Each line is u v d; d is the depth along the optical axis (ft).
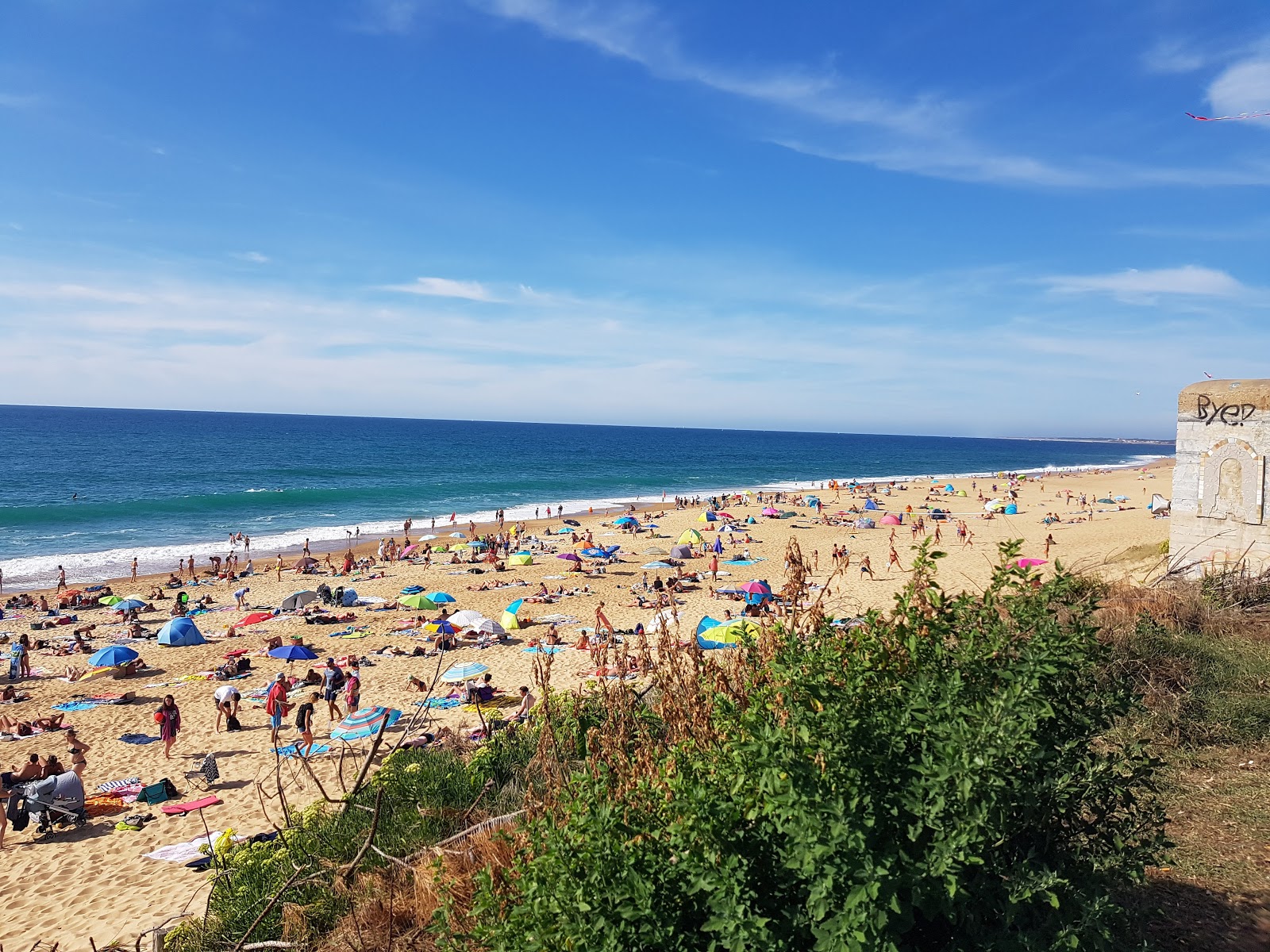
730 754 12.03
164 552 140.36
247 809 42.88
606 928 10.52
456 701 59.47
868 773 11.19
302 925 18.75
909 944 11.29
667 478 327.88
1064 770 11.86
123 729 57.47
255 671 71.51
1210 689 24.89
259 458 361.92
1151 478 303.48
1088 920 10.62
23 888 35.22
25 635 71.92
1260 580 33.94
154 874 35.60
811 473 377.09
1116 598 33.35
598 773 14.30
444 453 439.22
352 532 164.35
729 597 95.30
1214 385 39.24
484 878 13.17
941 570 102.32
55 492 228.43
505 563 122.62
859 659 12.76
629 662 19.61
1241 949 13.42
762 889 10.89
